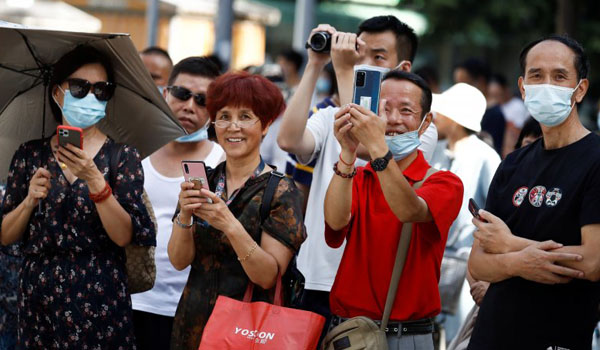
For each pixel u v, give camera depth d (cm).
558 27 2066
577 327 610
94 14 2289
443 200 647
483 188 1005
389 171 620
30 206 692
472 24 2817
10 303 812
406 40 826
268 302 658
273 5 3797
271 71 1387
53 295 691
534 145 654
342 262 679
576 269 594
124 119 784
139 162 727
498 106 1539
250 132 673
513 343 622
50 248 697
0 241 721
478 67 1548
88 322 695
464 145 1027
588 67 634
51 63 744
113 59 738
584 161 609
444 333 910
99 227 702
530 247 607
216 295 660
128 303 718
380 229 667
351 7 3556
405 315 654
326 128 810
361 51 812
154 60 1085
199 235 667
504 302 627
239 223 641
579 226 607
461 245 970
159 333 820
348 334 641
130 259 738
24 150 723
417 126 671
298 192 671
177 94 854
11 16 1928
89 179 673
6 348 814
